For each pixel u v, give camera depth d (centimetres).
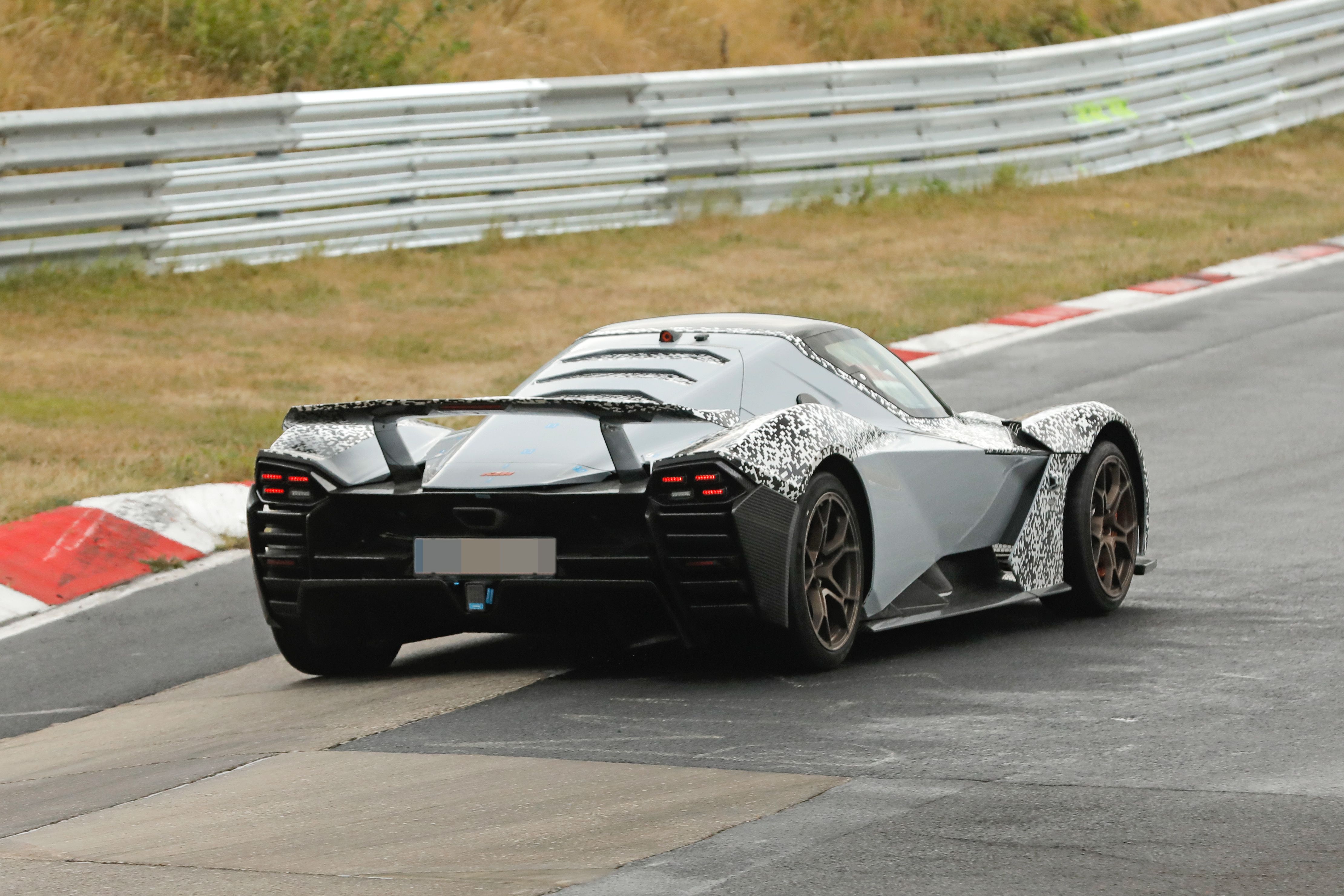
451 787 1728
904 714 1950
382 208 6538
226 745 2017
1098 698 1998
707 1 9581
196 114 5853
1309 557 2908
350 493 2192
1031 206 8012
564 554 2108
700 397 2228
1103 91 8781
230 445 4022
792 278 6494
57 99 6931
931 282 6475
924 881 1372
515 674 2305
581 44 8819
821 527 2172
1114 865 1394
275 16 7838
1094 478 2581
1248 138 9450
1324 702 1931
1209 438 4125
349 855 1512
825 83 7712
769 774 1712
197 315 5588
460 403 2136
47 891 1462
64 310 5481
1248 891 1323
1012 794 1608
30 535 3188
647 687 2164
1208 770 1666
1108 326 5781
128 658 2628
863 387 2436
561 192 7081
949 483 2395
